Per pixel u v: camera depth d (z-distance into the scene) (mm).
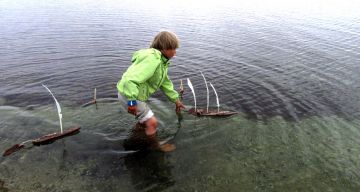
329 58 9750
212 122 6090
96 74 8547
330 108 6656
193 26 13586
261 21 14664
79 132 5703
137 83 4867
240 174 4691
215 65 9109
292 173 4727
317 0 20875
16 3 18938
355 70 8789
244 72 8586
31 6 18078
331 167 4871
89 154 5094
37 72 8594
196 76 8336
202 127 5910
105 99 7055
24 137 5547
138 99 5297
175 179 4562
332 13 16422
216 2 20125
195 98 7020
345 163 4969
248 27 13539
